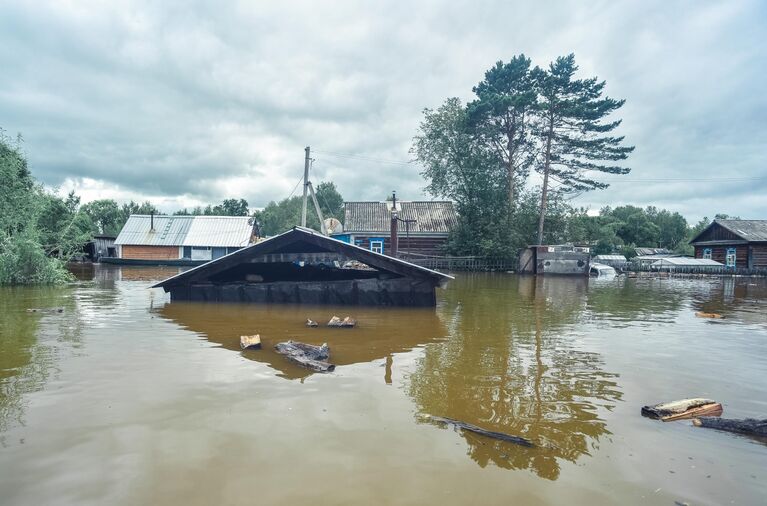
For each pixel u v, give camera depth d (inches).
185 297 420.5
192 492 96.3
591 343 254.2
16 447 115.0
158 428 128.0
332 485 100.3
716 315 366.9
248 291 419.2
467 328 299.7
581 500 96.7
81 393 155.6
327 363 196.7
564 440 126.5
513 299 495.5
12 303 394.0
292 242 411.8
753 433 132.6
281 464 109.1
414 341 254.8
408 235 1284.4
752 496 99.1
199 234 1433.3
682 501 96.9
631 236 2161.7
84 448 115.2
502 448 120.6
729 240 1366.9
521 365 204.1
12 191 591.8
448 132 1325.0
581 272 1023.0
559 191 1247.5
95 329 273.3
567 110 1139.3
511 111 1200.2
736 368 203.2
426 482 102.6
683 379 185.6
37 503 91.2
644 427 136.3
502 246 1160.2
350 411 144.0
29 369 184.1
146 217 1486.2
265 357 209.6
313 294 414.3
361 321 324.2
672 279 1001.5
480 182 1216.8
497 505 94.3
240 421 133.8
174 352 216.1
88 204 2069.4
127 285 584.7
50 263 589.9
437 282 403.9
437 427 133.1
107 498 93.4
